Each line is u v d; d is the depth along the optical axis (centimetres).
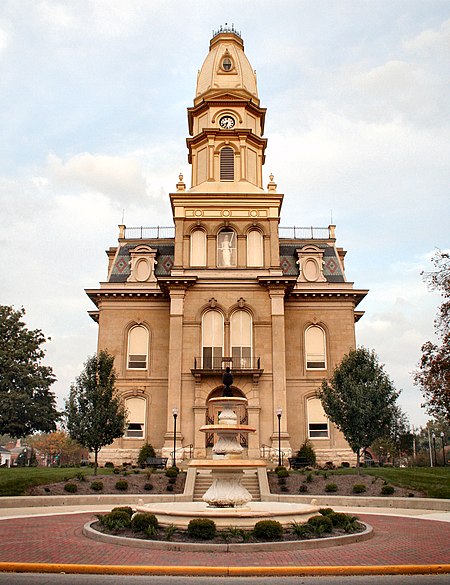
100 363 3428
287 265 4744
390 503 2570
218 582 1105
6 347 5075
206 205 4459
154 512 1767
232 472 1858
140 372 4419
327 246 4953
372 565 1230
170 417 4019
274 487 2955
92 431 3206
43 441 12412
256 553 1386
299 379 4403
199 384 4056
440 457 7269
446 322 3178
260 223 4428
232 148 4769
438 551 1408
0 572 1198
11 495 2620
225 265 4372
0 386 4928
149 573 1187
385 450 5962
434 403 3098
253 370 4016
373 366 3344
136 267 4644
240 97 4862
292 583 1102
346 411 3206
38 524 1920
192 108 4956
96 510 2439
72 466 4212
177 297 4231
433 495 2681
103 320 4503
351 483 2939
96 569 1194
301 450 4069
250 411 4012
